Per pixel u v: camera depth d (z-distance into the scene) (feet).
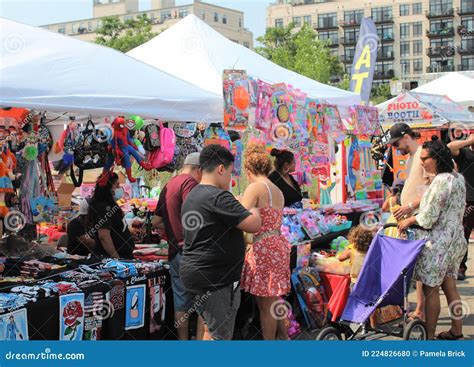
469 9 238.07
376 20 256.52
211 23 266.16
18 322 11.12
